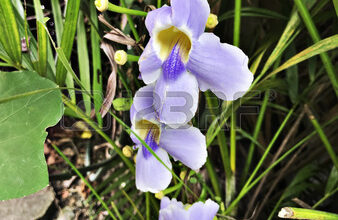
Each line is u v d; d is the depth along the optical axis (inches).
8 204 13.4
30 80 9.9
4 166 9.1
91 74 15.1
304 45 13.4
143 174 9.6
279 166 15.5
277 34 12.2
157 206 12.6
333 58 13.4
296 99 13.1
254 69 11.1
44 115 9.7
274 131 16.2
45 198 13.9
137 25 12.2
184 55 8.7
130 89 12.8
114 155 14.4
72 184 15.1
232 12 12.2
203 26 8.1
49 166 15.2
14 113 9.5
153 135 9.8
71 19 9.8
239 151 17.1
